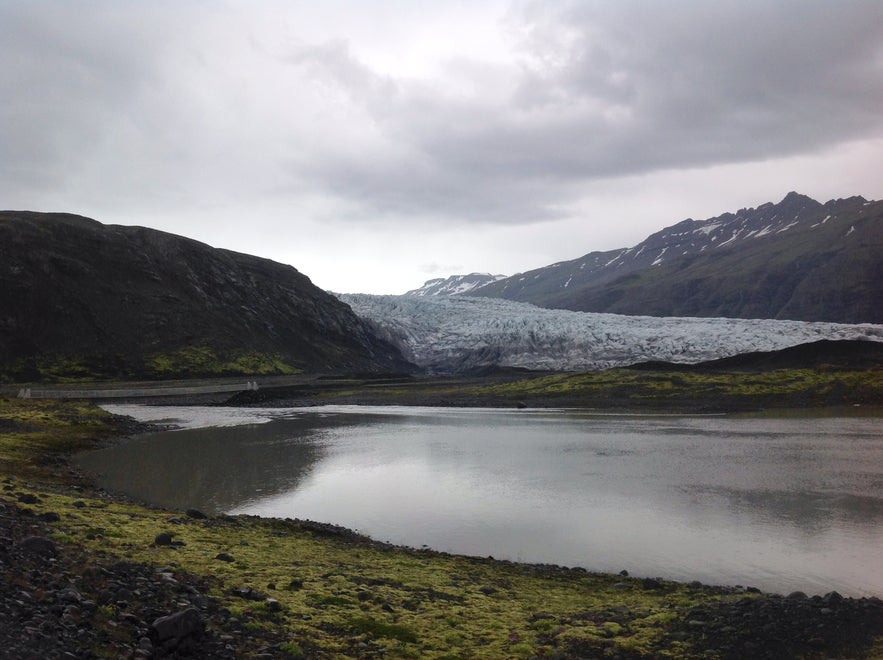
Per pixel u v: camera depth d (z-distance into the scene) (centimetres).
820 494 4072
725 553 2914
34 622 1283
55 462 4872
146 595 1633
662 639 1741
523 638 1741
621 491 4212
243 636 1514
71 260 18538
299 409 11269
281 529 3038
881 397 10281
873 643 1673
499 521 3500
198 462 5338
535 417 9469
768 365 13738
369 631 1708
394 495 4125
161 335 18238
